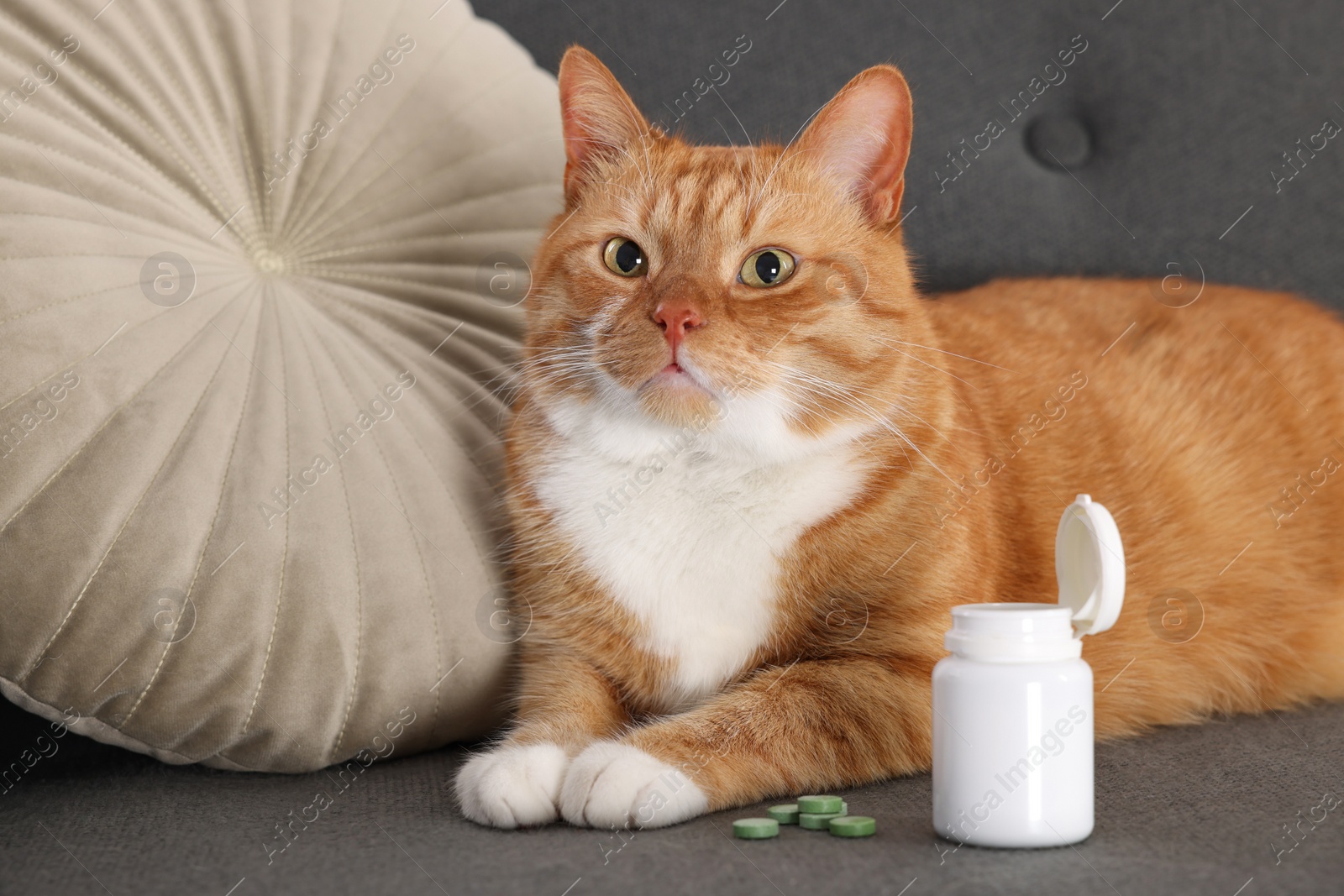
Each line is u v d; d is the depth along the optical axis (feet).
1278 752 5.00
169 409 4.58
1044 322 6.41
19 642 4.43
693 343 4.85
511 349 5.90
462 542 5.20
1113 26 7.65
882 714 4.61
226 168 5.30
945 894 3.35
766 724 4.52
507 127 6.15
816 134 5.30
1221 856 3.63
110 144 4.95
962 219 7.61
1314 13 7.64
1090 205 7.61
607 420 5.13
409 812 4.39
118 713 4.64
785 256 5.10
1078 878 3.48
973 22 7.66
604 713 5.09
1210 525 5.87
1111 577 4.04
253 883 3.60
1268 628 5.96
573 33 7.41
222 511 4.58
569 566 5.21
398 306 5.60
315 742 4.84
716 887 3.44
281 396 4.93
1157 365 6.27
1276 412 6.26
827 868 3.59
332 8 5.77
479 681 5.20
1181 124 7.64
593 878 3.54
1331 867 3.52
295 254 5.45
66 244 4.58
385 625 4.86
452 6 6.31
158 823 4.30
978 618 3.94
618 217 5.28
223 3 5.44
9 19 4.86
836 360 5.05
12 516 4.31
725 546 5.01
